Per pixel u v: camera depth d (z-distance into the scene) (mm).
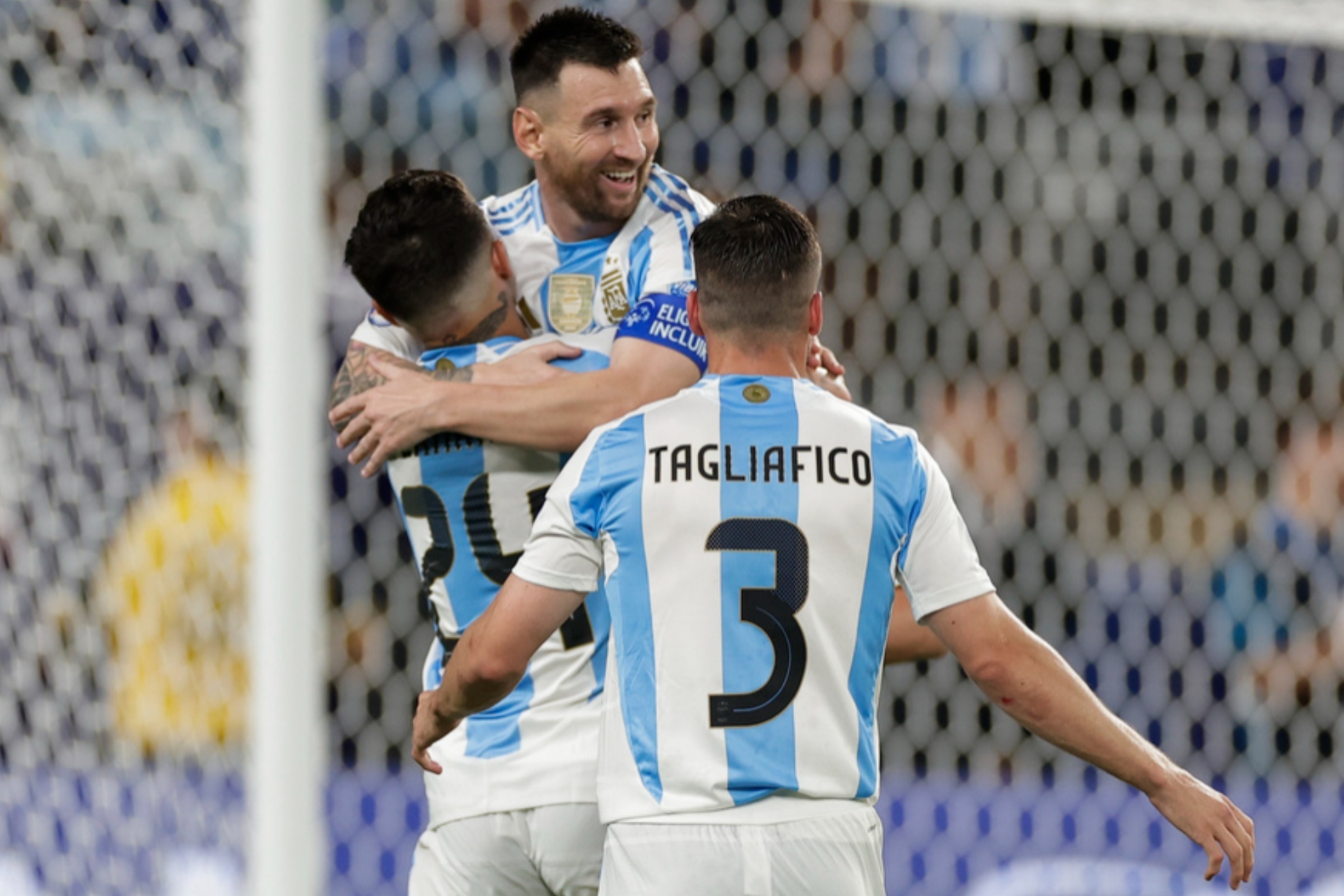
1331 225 23531
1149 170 24250
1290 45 23406
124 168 16219
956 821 16797
